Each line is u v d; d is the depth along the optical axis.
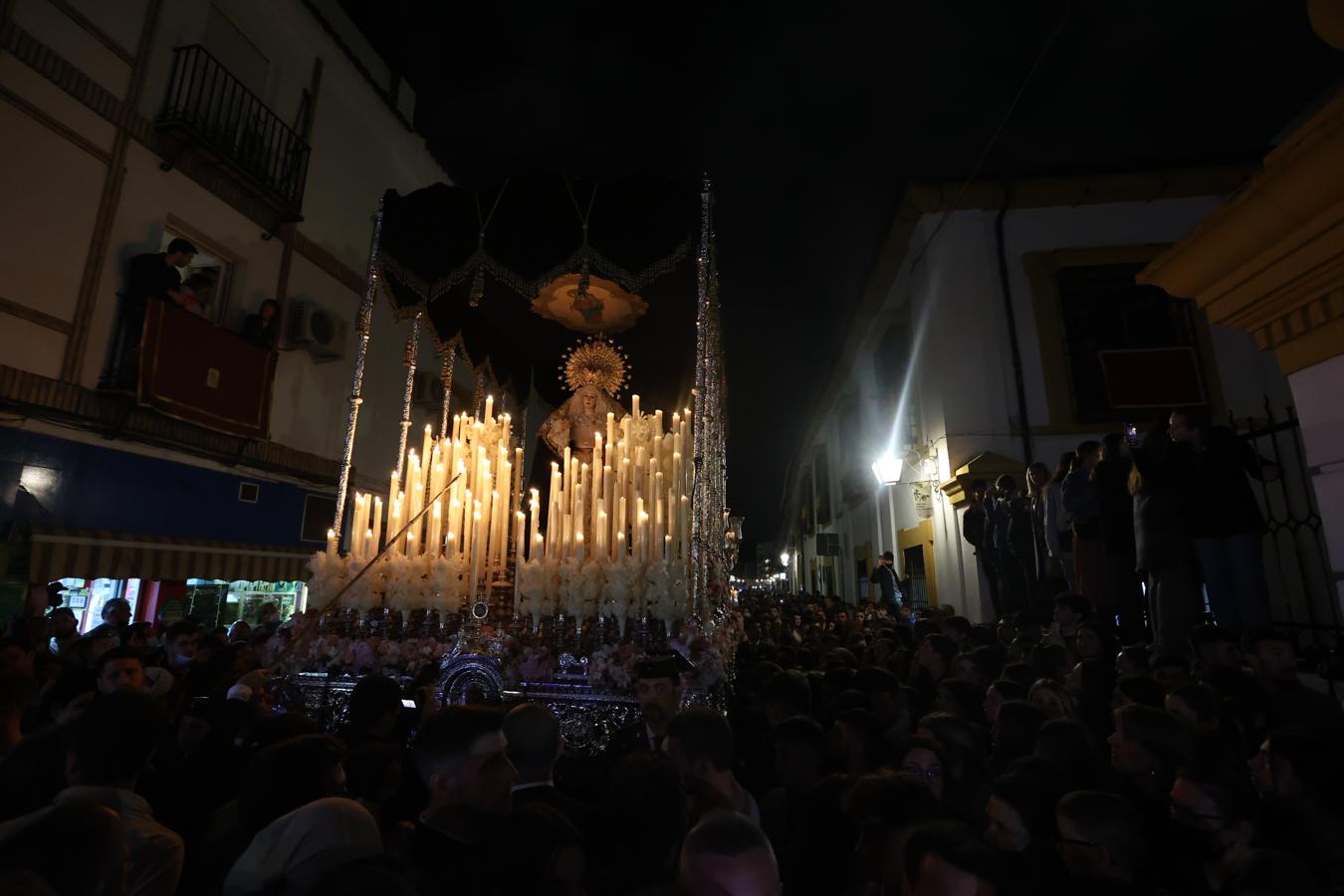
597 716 4.29
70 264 7.77
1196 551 4.85
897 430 15.24
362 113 12.48
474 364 7.82
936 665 5.26
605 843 2.16
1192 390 11.21
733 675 5.88
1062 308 11.80
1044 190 11.86
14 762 2.74
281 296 10.62
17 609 7.30
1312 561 8.37
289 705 4.77
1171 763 2.58
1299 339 2.71
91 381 7.94
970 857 1.62
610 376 7.17
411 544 5.27
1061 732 2.82
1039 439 11.34
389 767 2.74
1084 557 6.41
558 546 5.16
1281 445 9.62
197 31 9.41
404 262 5.99
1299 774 2.33
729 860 1.54
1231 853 2.24
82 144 7.92
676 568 4.80
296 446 10.80
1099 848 1.98
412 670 4.74
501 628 4.86
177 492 9.08
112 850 1.57
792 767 2.96
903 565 15.59
